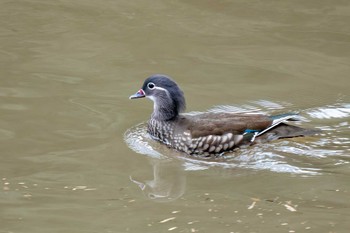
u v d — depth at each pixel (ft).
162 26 63.77
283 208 37.40
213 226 35.53
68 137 45.78
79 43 60.29
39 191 39.11
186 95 51.57
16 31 62.28
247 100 50.93
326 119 48.06
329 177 40.98
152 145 46.26
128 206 37.68
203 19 65.67
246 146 44.96
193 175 41.98
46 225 35.53
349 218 36.17
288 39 62.08
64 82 53.26
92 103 50.37
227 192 39.50
